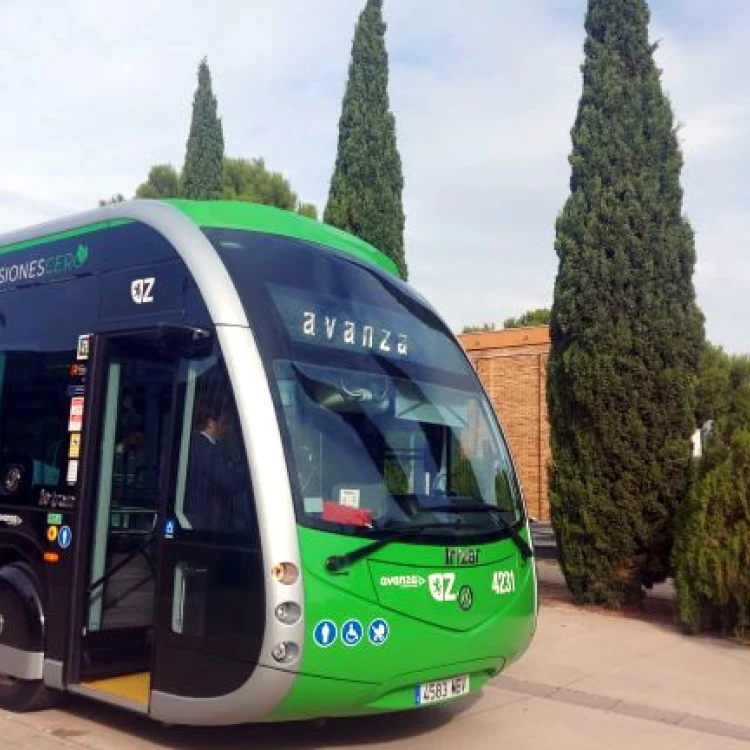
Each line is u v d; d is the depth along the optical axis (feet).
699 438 42.16
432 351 22.63
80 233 23.56
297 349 19.62
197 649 18.28
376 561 18.39
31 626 21.91
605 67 39.09
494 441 22.84
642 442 37.01
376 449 19.72
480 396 23.15
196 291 19.94
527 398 80.43
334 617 17.71
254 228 21.56
